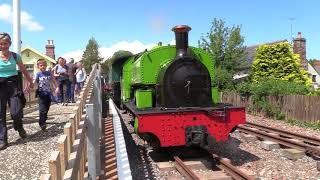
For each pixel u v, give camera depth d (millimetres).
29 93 14680
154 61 10961
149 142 10602
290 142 11031
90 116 5559
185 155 10195
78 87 19703
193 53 11117
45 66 9461
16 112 8258
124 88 15242
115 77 20000
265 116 21156
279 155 10562
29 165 6477
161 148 10852
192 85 10234
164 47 11047
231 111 10094
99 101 10562
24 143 8062
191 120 9852
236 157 10312
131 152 11023
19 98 8273
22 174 6016
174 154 10234
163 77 10211
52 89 9586
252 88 22766
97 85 9695
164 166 9281
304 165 9508
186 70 10242
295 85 21219
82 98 6227
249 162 9805
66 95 16469
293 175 8633
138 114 9547
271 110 20375
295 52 39062
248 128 14000
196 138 9766
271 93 21188
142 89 11305
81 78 19719
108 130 11797
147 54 10922
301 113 18469
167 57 11039
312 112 17703
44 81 9367
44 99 9383
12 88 7840
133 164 9719
